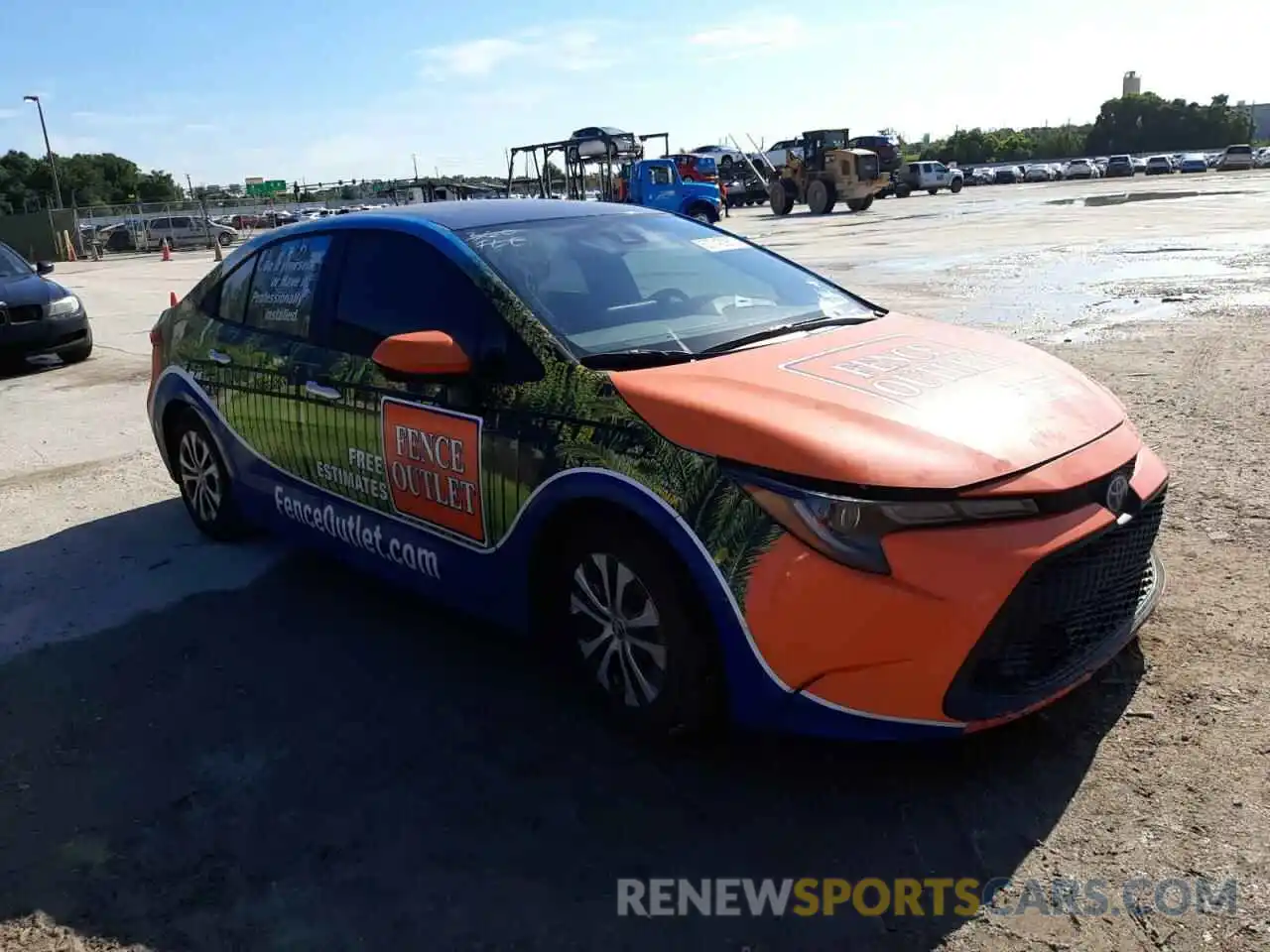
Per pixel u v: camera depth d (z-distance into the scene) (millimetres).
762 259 4340
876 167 35219
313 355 4160
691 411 2902
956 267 14758
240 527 5109
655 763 3139
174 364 5148
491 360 3406
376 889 2684
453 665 3836
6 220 41406
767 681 2750
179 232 45000
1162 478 3125
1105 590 2904
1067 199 34438
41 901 2709
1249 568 4039
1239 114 108250
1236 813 2705
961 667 2604
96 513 5816
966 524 2621
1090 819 2742
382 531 3938
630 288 3732
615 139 30922
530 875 2703
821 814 2863
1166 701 3209
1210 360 7520
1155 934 2361
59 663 4012
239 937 2549
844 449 2672
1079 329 9180
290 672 3842
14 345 10227
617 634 3184
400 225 3975
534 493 3193
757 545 2695
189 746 3391
